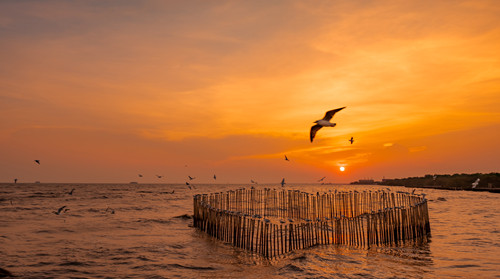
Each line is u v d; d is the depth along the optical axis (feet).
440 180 640.17
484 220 150.92
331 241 102.47
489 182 525.34
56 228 136.67
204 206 129.39
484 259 79.87
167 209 230.48
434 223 144.46
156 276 71.15
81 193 468.75
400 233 103.14
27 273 72.28
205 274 72.28
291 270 72.43
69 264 79.92
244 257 87.25
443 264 76.13
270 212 218.18
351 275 68.33
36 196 373.61
